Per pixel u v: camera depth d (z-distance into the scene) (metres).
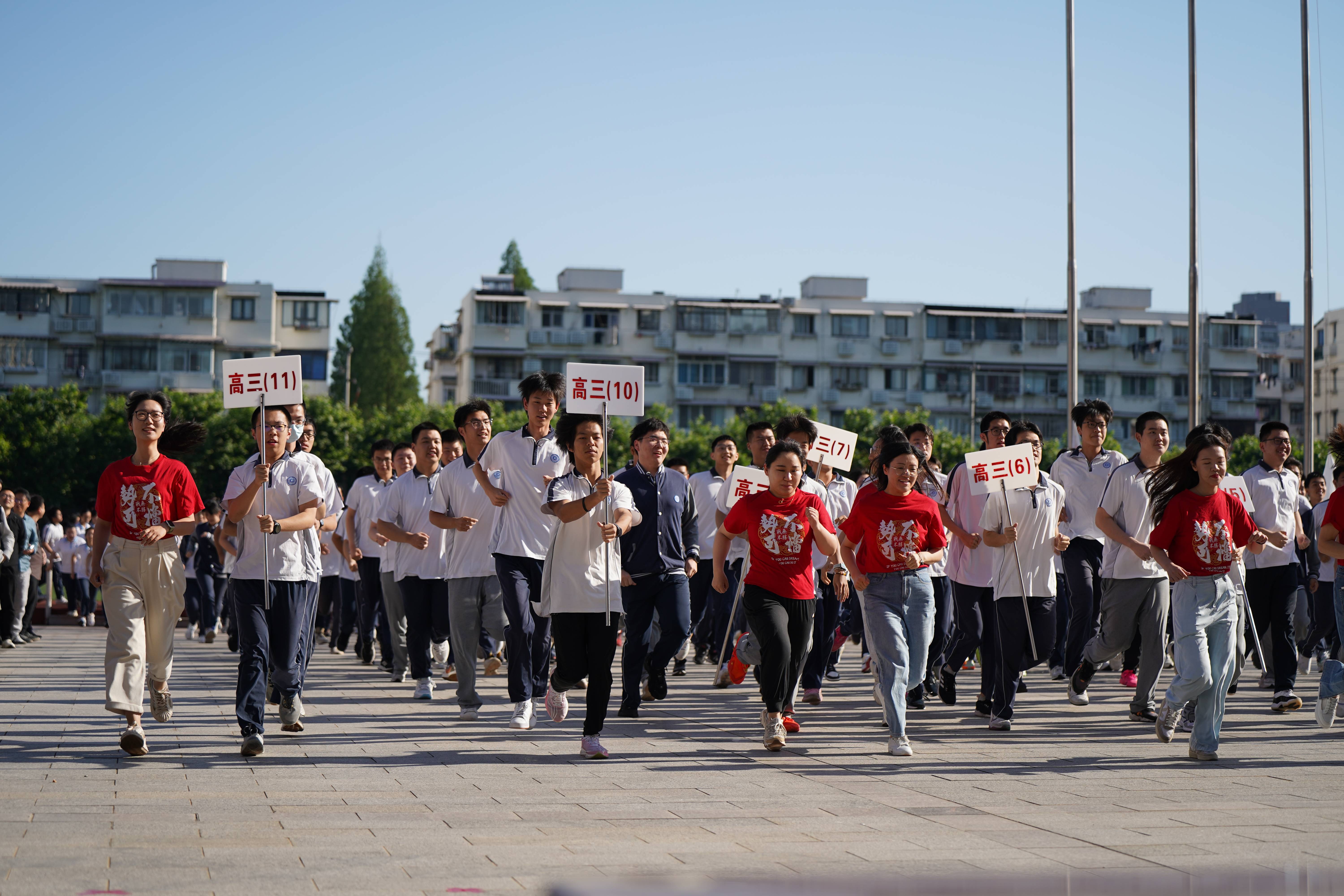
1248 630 11.67
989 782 7.00
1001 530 9.35
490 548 9.66
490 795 6.45
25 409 60.28
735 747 8.39
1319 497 14.12
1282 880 2.62
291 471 8.31
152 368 71.50
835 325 77.62
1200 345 79.81
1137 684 10.32
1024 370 79.06
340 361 85.06
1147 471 9.65
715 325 76.44
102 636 22.00
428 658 11.39
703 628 14.08
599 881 2.31
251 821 5.68
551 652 9.73
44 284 70.81
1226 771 7.47
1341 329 80.81
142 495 7.80
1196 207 19.23
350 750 8.06
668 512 9.95
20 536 18.55
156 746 8.13
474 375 75.62
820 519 8.46
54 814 5.77
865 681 13.36
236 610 7.99
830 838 5.40
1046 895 2.36
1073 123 19.62
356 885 4.48
